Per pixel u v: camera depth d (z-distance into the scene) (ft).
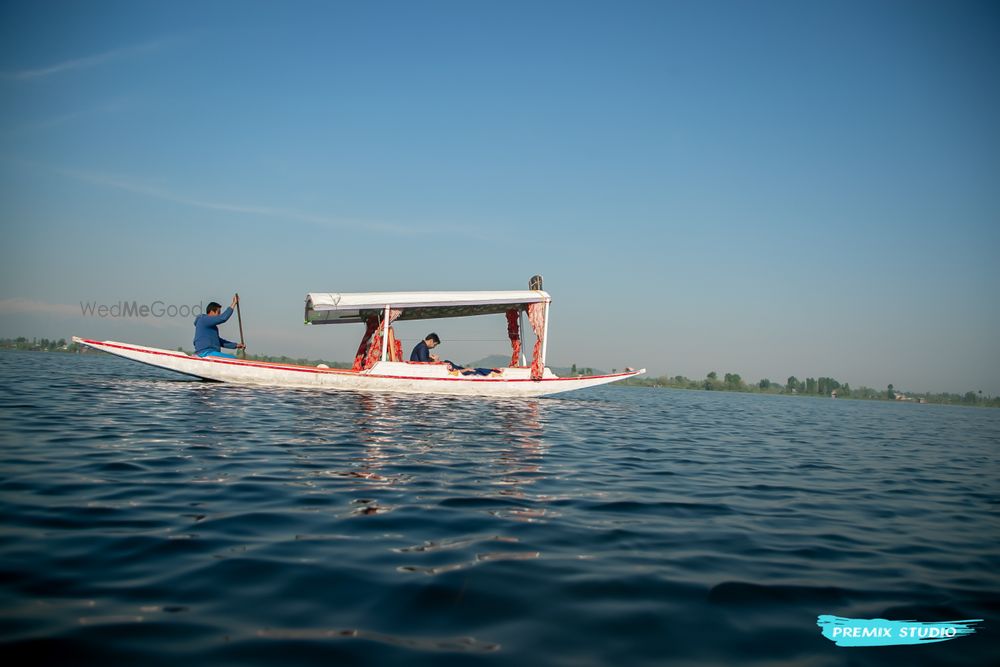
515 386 63.46
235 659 8.32
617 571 12.81
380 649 8.84
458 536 14.61
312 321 60.95
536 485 21.29
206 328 57.47
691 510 19.21
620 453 31.19
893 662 9.39
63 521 14.25
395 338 62.18
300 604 10.30
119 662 8.09
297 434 29.78
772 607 11.38
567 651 9.13
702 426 53.36
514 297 62.49
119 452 23.03
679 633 10.00
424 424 36.70
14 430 27.04
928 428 75.36
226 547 12.99
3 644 8.37
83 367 85.51
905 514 20.79
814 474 28.96
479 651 8.94
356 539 13.97
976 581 13.55
